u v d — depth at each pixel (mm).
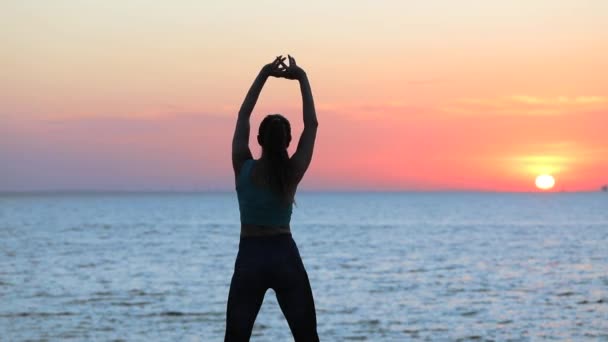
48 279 33625
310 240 66688
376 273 37094
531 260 45438
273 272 5516
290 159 5551
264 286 5547
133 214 151625
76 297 26703
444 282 32781
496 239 67812
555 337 18844
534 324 20859
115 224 103000
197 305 24500
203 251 52750
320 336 19000
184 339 18359
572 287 30859
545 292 29031
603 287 30734
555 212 157125
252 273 5508
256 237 5562
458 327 20359
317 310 23609
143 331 19453
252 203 5539
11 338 18250
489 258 47062
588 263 43188
